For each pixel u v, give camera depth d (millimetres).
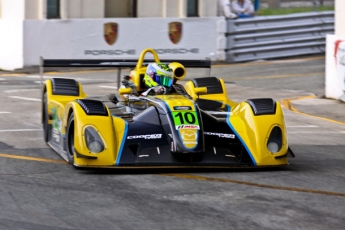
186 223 18781
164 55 70875
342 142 34781
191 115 25406
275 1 98125
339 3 51125
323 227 18672
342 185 23828
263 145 25266
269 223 18922
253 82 59781
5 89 52500
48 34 66000
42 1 66062
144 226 18438
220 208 20312
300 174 25500
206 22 72125
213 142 25594
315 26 78938
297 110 46906
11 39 67000
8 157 27969
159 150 24609
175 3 72750
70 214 19453
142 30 69750
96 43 68000
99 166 23953
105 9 74000
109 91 51844
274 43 75688
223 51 72562
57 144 29781
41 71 32438
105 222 18734
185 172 25078
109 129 24469
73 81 32812
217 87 33469
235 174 24953
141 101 28125
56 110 29828
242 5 78250
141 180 23688
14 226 18219
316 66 70312
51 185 22891
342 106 48844
